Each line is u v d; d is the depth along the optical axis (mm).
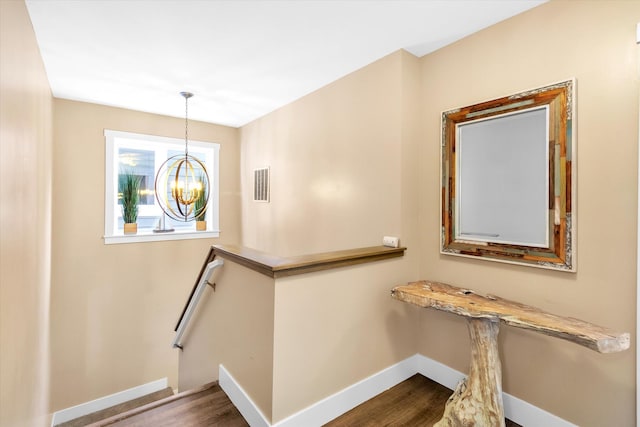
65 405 3582
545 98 1778
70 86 3129
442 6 1858
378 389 2141
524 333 1903
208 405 1977
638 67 1501
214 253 2227
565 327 1367
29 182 2025
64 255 3562
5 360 1522
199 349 2578
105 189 3799
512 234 1931
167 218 4453
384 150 2441
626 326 1542
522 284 1907
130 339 3996
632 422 1524
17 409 1805
